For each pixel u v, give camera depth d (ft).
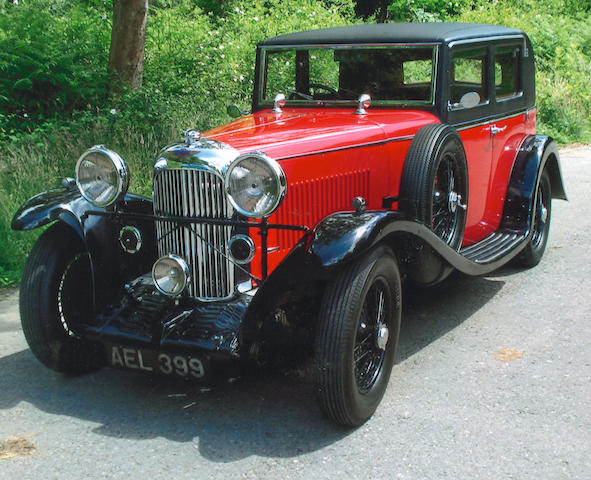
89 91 28.22
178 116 25.53
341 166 11.97
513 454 9.43
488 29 15.49
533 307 14.96
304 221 11.48
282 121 13.30
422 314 14.80
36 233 18.61
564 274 17.07
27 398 11.34
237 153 10.45
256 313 9.89
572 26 56.08
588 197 25.18
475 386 11.46
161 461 9.45
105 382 11.94
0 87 27.09
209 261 10.69
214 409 10.91
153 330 10.46
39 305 11.32
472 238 15.40
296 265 9.70
